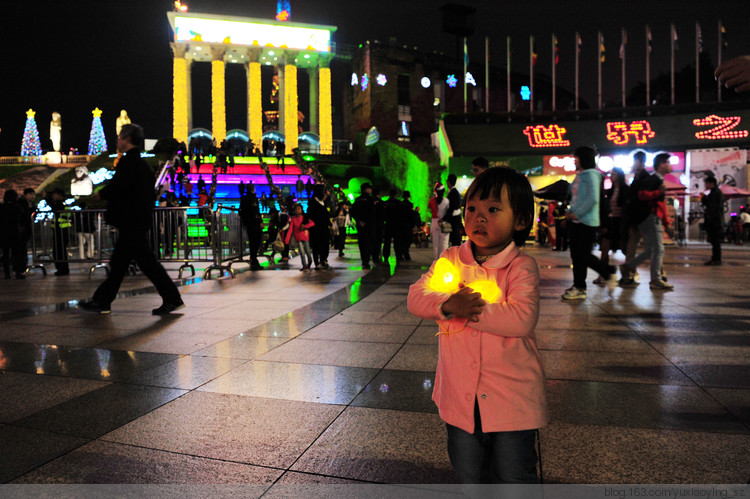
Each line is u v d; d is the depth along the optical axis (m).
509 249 1.66
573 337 4.55
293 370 3.70
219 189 36.91
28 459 2.32
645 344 4.28
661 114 28.05
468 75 53.59
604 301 6.46
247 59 63.25
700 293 7.09
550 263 12.48
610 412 2.78
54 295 8.02
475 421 1.64
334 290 8.02
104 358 4.11
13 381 3.51
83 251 14.28
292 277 10.11
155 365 3.88
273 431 2.61
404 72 51.94
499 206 1.61
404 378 3.46
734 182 25.14
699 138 26.14
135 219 5.91
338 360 3.94
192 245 12.20
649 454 2.28
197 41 58.53
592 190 6.36
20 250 10.75
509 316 1.50
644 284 8.08
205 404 3.02
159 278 6.02
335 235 17.78
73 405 3.03
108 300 6.15
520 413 1.58
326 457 2.31
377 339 4.62
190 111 61.19
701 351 4.04
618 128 27.78
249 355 4.14
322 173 42.94
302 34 60.44
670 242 20.95
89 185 20.98
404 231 13.00
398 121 51.62
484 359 1.61
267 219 19.91
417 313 1.63
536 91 57.47
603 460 2.23
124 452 2.39
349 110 59.09
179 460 2.30
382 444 2.44
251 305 6.67
